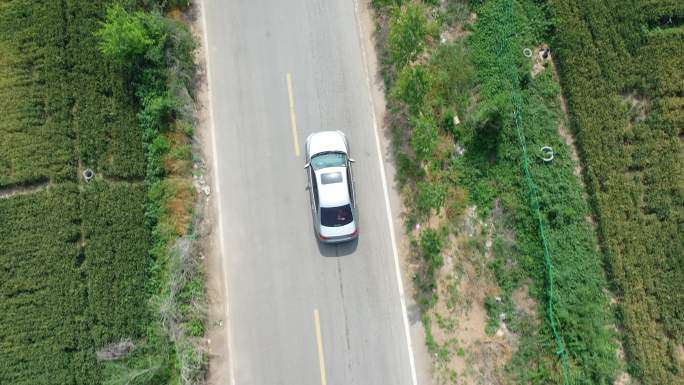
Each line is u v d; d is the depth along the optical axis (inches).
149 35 770.2
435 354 731.4
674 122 775.7
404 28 744.3
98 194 745.6
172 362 707.4
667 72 796.6
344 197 740.7
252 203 792.9
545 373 705.0
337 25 861.2
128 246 736.3
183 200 770.2
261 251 776.3
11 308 702.5
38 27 790.5
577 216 767.7
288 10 866.1
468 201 783.1
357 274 767.1
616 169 774.5
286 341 745.6
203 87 833.5
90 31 800.3
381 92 831.1
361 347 742.5
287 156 810.8
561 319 715.4
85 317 705.0
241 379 733.9
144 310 725.3
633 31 819.4
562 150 796.0
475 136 795.4
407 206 784.3
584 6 840.3
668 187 754.2
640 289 729.0
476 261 754.8
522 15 861.2
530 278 749.3
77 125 767.1
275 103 828.6
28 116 762.2
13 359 687.1
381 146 810.8
